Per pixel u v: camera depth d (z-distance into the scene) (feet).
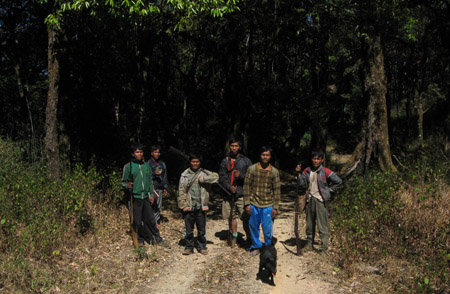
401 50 73.77
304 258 20.56
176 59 71.15
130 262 19.70
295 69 64.69
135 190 21.54
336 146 86.48
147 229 22.39
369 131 33.53
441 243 19.90
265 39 51.44
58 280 16.99
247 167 22.11
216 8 32.22
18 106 51.83
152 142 50.26
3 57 55.88
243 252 21.70
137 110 48.70
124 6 30.30
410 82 79.46
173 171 48.88
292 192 44.14
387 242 20.68
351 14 37.81
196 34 46.24
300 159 67.41
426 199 22.76
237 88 49.21
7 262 17.63
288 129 64.18
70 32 33.30
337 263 19.53
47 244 19.74
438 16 49.65
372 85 33.73
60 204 23.59
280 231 26.08
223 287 17.30
